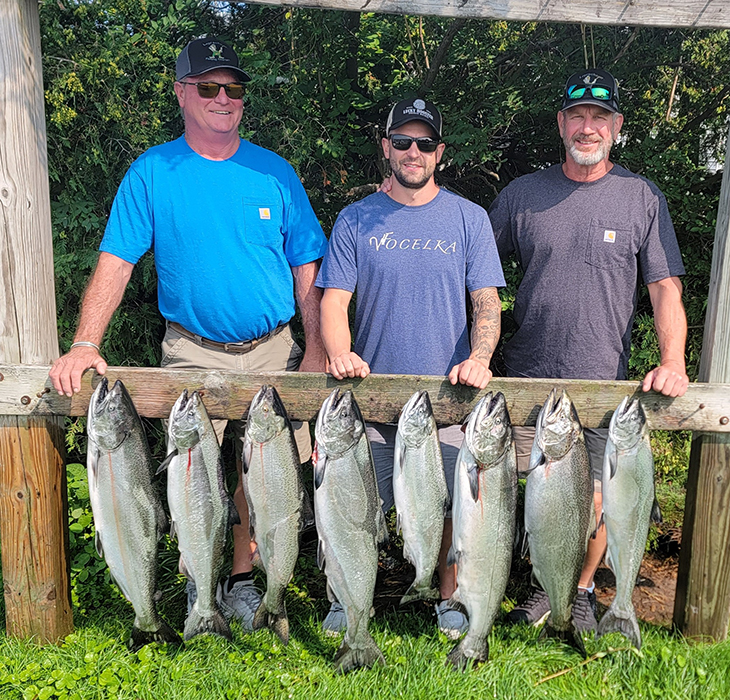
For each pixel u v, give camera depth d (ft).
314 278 7.78
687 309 11.96
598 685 6.88
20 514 7.08
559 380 6.81
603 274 7.52
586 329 7.59
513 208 7.91
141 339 11.75
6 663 7.00
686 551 7.55
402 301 7.14
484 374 6.61
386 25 12.53
